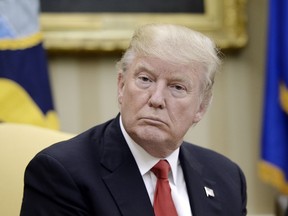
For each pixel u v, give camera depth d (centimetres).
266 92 473
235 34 496
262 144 475
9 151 302
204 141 506
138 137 237
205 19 496
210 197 265
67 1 479
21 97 438
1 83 435
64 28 474
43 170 238
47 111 445
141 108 234
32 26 446
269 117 471
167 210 243
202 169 277
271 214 507
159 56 230
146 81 234
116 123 258
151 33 235
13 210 288
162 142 238
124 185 240
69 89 483
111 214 232
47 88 448
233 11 495
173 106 234
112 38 478
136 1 488
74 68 483
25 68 441
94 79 486
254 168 509
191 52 233
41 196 236
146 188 246
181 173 266
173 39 233
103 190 237
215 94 505
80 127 485
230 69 505
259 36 505
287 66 463
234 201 272
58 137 315
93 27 478
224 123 507
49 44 469
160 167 249
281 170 471
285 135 471
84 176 237
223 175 281
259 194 507
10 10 441
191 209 256
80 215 232
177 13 494
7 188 292
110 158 246
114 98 489
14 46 440
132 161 248
